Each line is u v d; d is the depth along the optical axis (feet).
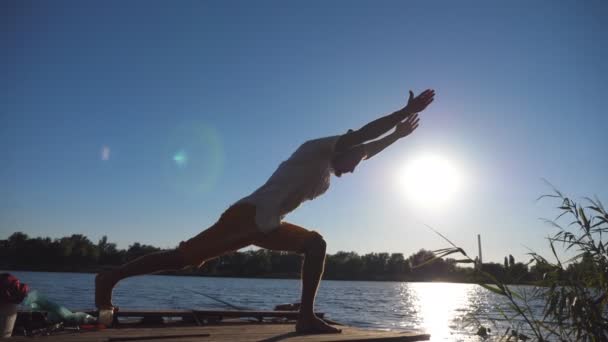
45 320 13.93
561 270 13.23
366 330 13.32
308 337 11.34
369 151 12.88
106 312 11.13
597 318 12.12
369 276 481.87
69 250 385.09
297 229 12.32
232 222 11.27
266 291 191.01
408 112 11.89
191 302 94.58
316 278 12.24
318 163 11.94
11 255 377.91
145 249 386.52
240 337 11.47
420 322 77.82
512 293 13.25
